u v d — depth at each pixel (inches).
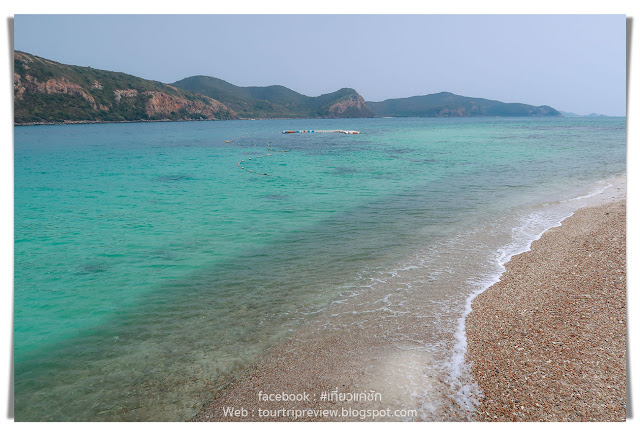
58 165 1478.8
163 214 721.6
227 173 1253.1
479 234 560.1
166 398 241.8
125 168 1389.0
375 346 287.4
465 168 1266.0
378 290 384.5
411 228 600.4
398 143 2495.1
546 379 234.7
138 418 225.6
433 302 354.6
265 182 1067.3
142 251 517.0
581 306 317.7
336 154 1822.1
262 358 278.8
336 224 634.2
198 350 292.2
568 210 674.2
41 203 823.7
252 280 418.3
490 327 303.4
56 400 242.2
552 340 273.7
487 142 2431.1
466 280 402.0
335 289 390.3
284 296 378.0
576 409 209.9
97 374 267.3
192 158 1713.8
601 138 2669.8
